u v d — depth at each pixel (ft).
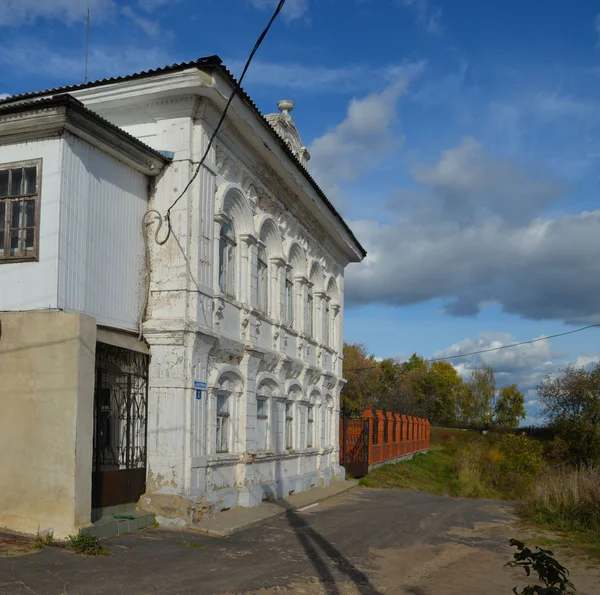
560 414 147.13
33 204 36.70
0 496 34.99
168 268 43.70
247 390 52.44
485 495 113.39
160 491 41.57
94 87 44.24
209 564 31.68
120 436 41.01
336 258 83.05
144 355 42.70
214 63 41.96
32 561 28.76
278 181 59.11
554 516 52.54
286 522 47.88
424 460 149.07
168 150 44.62
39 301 35.86
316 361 74.33
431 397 262.88
